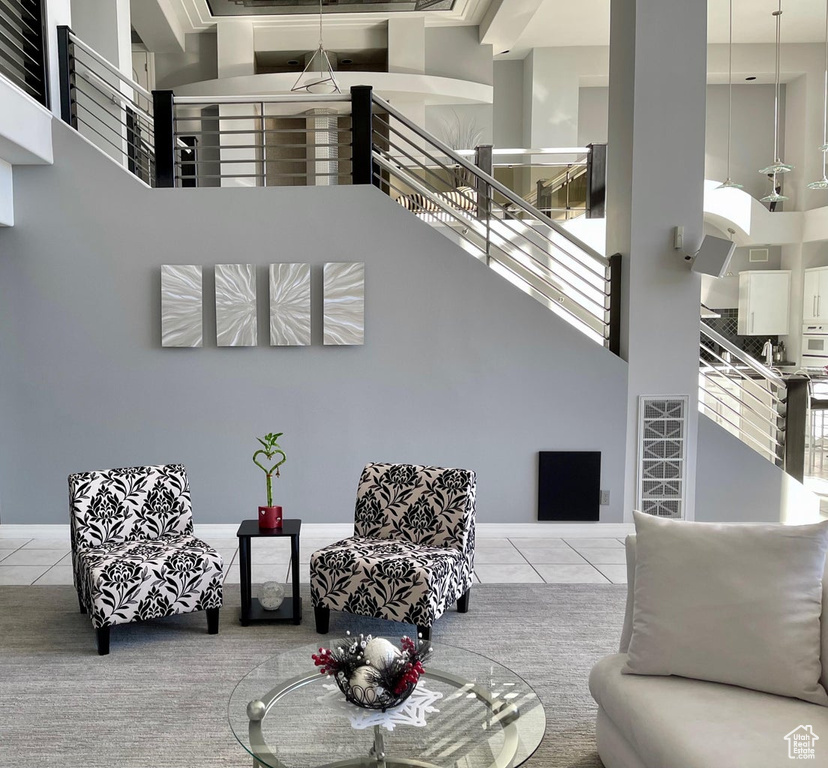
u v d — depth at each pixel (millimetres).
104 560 3648
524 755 2064
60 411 5461
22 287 5367
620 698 2389
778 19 9234
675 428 5590
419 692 2410
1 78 4457
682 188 5414
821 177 11047
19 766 2627
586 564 4961
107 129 6441
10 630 3855
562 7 9398
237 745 2770
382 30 10219
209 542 5445
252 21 9898
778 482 5672
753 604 2377
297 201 5395
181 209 5375
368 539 4102
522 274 6844
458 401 5539
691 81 5355
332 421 5523
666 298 5500
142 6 8711
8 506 5516
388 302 5461
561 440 5582
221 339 5383
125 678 3312
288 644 3697
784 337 11586
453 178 6887
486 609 4156
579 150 7020
